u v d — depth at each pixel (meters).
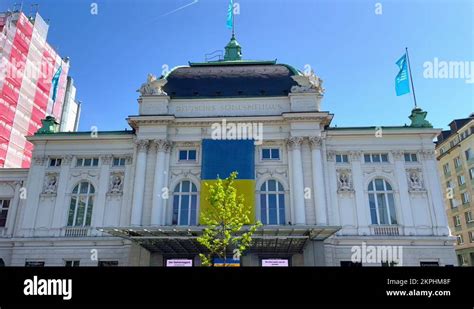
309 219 26.17
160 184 27.12
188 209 27.20
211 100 29.72
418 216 27.06
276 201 27.20
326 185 27.53
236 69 33.22
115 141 30.06
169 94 30.83
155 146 28.39
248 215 25.92
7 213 29.77
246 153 27.67
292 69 32.53
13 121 50.41
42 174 29.56
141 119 28.44
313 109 28.53
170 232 22.58
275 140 28.39
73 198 28.98
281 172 27.81
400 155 28.53
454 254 25.86
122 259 26.73
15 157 50.59
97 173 29.41
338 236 26.33
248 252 25.50
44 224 28.14
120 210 28.27
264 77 31.88
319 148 27.66
